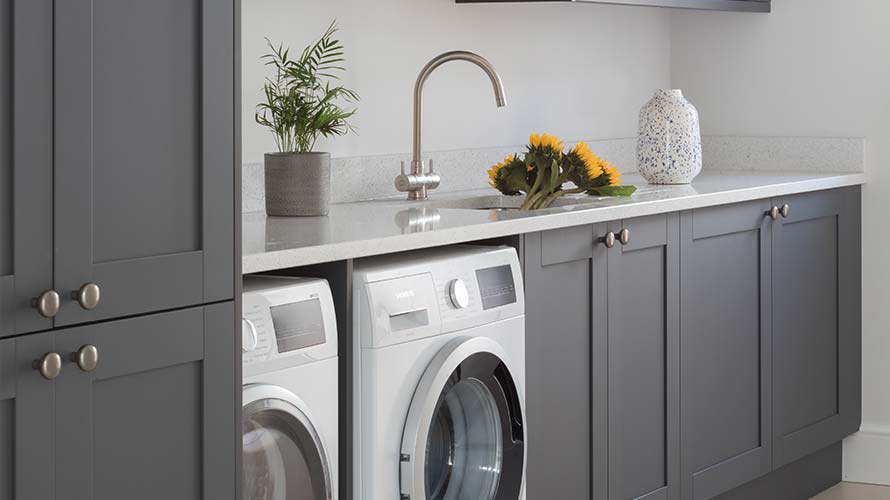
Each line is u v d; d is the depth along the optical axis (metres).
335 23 3.46
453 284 2.65
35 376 1.82
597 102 4.46
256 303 2.25
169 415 2.02
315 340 2.36
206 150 2.04
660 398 3.46
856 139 4.43
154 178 1.97
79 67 1.85
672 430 3.51
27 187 1.80
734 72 4.66
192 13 2.01
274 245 2.37
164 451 2.02
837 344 4.38
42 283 1.82
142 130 1.94
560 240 3.04
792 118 4.56
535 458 3.00
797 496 4.31
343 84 3.50
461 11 3.89
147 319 1.97
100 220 1.89
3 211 1.78
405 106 3.71
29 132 1.79
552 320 3.04
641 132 4.06
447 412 2.72
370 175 3.57
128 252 1.94
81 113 1.86
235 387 2.13
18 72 1.77
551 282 3.03
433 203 3.48
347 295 2.46
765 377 3.96
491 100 4.02
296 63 3.04
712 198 3.58
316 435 2.35
